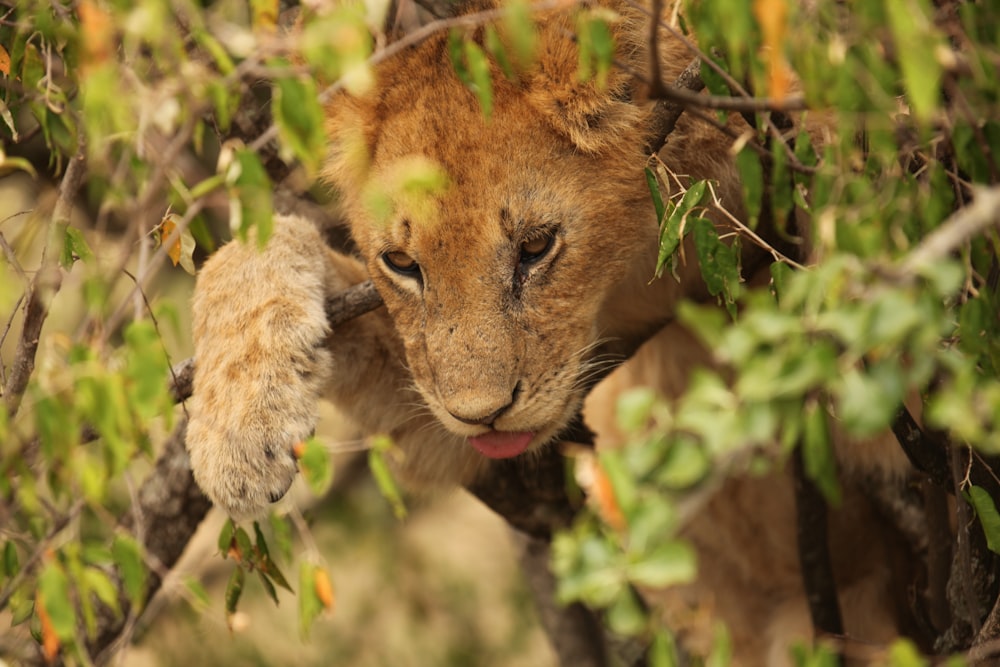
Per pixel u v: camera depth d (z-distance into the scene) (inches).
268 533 443.2
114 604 222.2
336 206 370.0
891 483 368.2
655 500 170.2
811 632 394.6
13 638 292.0
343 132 313.7
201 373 321.4
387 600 595.8
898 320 155.3
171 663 499.2
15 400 249.1
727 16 186.7
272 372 311.7
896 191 205.0
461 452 360.5
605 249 311.0
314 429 311.9
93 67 195.2
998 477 260.1
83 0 205.2
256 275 326.0
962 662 175.8
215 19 217.5
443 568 586.9
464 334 300.7
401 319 316.8
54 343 239.0
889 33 185.8
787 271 237.3
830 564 352.2
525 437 311.6
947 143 220.5
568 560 176.1
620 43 305.3
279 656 561.0
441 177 215.8
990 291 217.6
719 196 321.4
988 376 201.2
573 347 311.6
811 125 275.9
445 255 300.0
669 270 331.0
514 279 304.7
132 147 243.3
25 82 275.4
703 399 166.4
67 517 264.5
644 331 353.4
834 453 365.4
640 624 173.3
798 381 158.9
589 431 362.6
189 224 255.3
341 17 193.6
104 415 202.8
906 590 386.6
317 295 325.4
